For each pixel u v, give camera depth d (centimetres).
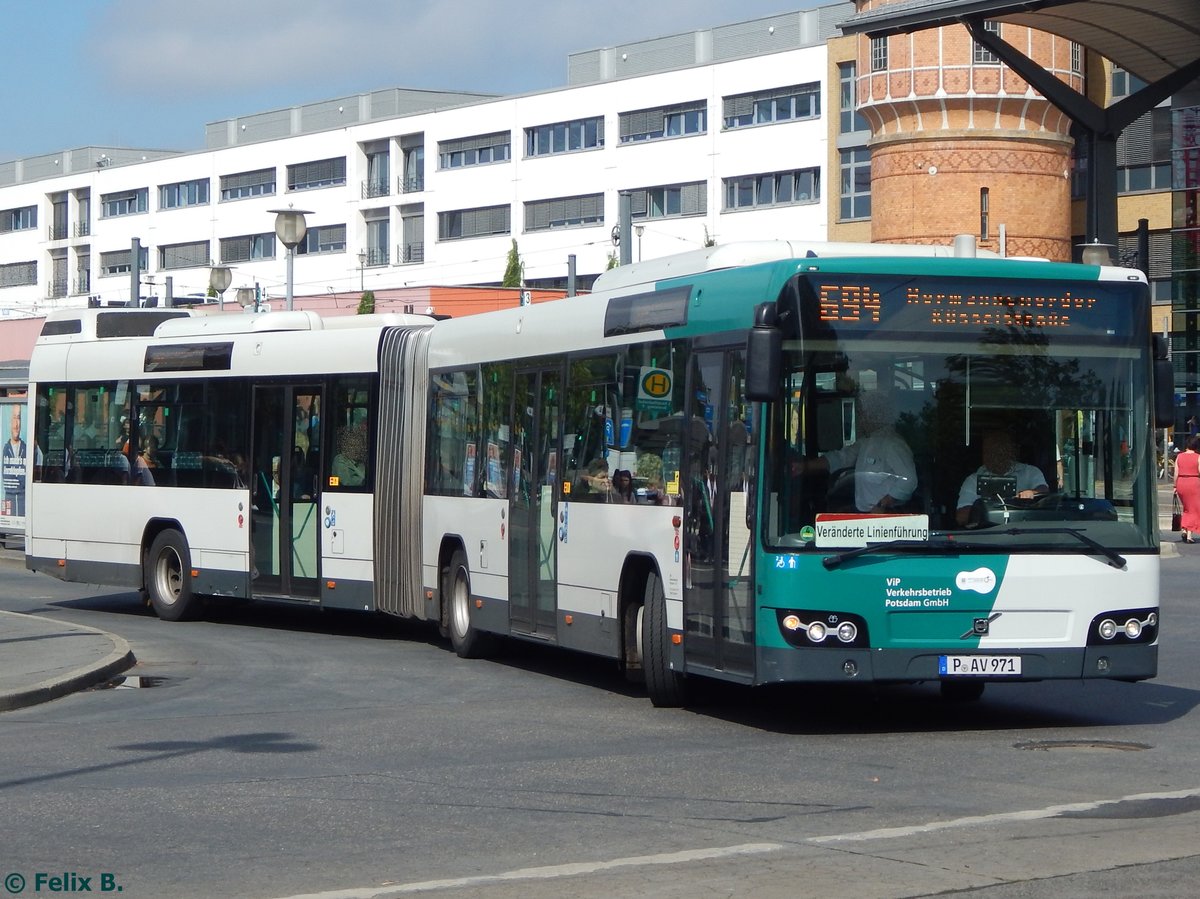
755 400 1109
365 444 1886
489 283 8119
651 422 1326
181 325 2144
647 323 1342
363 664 1700
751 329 1115
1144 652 1166
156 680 1589
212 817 908
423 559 1802
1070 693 1421
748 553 1162
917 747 1134
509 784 1003
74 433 2262
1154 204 5994
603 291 1454
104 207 10131
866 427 1144
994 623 1141
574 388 1472
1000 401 1160
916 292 1159
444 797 962
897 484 1141
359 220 8738
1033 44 4831
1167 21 3034
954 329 1160
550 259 7850
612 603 1388
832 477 1136
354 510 1892
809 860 784
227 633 2017
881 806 919
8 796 982
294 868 779
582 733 1218
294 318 2027
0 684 1454
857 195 6781
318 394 1942
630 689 1487
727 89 7181
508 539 1595
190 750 1159
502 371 1622
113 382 2211
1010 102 4822
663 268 1362
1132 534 1170
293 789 995
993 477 1153
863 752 1114
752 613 1155
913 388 1151
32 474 2312
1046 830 849
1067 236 4988
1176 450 5116
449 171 8288
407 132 8450
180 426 2114
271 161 9131
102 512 2216
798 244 1281
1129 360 1186
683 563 1266
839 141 6819
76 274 10344
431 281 8350
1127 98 2842
